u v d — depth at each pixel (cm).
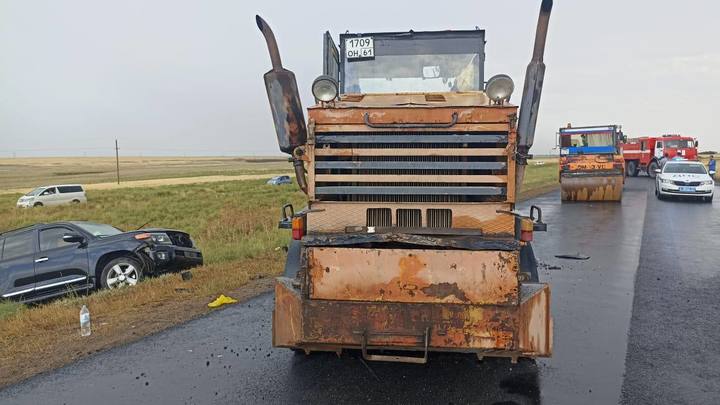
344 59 712
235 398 477
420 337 443
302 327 460
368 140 487
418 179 484
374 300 449
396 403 462
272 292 871
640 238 1399
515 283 434
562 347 595
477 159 482
